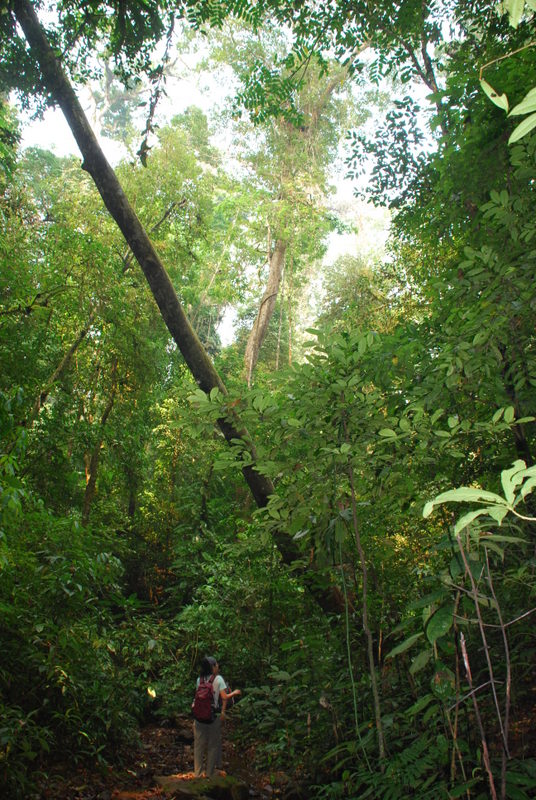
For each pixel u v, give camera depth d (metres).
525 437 4.55
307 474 4.04
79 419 11.76
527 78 5.50
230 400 4.09
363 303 14.80
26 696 5.58
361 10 8.98
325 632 6.09
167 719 8.61
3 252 9.40
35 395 9.87
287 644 5.81
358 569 5.71
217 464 4.34
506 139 5.45
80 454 12.05
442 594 2.25
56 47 10.69
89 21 10.18
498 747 3.22
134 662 8.42
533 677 4.24
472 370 3.93
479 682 3.65
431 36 9.20
